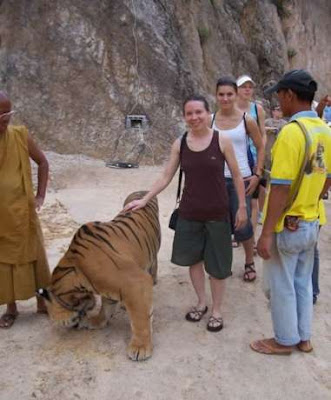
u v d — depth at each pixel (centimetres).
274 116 700
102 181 914
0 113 339
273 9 2091
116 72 1173
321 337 381
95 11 1173
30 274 384
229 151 365
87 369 337
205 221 373
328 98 516
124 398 309
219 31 1728
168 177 389
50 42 1138
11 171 357
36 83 1118
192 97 360
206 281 485
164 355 353
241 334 384
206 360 348
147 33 1223
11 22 1132
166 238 606
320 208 336
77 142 1106
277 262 333
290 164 295
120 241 358
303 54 2303
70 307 357
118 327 391
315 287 429
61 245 567
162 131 1182
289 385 323
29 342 369
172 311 421
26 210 365
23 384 321
